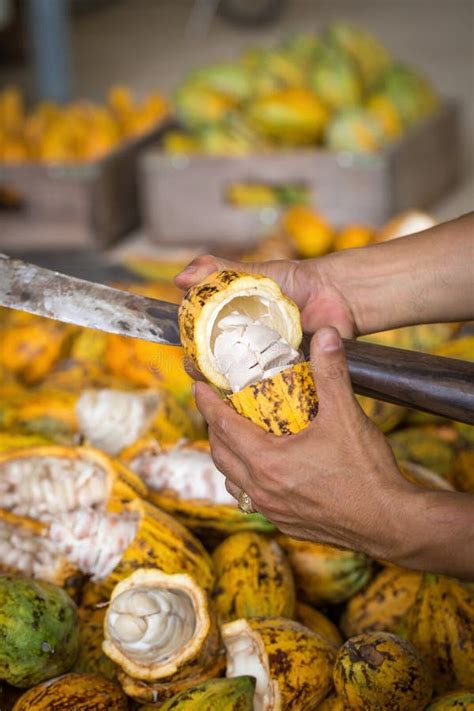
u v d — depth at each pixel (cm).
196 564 142
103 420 163
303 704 126
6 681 128
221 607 141
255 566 144
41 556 144
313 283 148
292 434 107
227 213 399
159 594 126
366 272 147
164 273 304
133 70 820
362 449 106
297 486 108
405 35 906
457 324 216
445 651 135
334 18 1002
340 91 418
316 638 132
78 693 125
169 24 1005
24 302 117
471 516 107
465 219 149
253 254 305
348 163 383
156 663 126
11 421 178
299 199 392
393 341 208
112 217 403
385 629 147
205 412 110
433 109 449
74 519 145
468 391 110
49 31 554
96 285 118
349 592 150
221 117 410
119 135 429
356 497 107
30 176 388
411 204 410
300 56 439
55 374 200
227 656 131
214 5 1022
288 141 400
